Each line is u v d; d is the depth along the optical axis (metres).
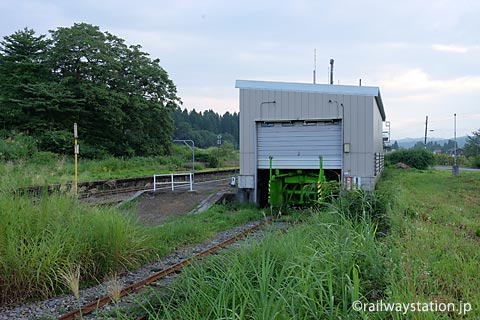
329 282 4.00
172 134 43.28
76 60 33.44
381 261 5.23
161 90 40.69
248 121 16.69
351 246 5.40
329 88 15.73
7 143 25.02
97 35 35.38
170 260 8.41
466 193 20.64
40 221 6.94
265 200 17.91
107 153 33.50
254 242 6.09
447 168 57.22
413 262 5.45
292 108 16.14
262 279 3.93
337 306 3.94
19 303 5.93
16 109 29.70
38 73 32.28
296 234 6.57
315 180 16.03
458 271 5.56
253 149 16.67
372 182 15.18
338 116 15.57
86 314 5.38
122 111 35.72
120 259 7.55
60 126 31.02
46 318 5.23
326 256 5.01
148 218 14.02
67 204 7.90
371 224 7.32
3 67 31.34
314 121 16.03
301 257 4.75
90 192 18.52
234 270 4.52
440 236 8.11
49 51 32.81
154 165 34.16
